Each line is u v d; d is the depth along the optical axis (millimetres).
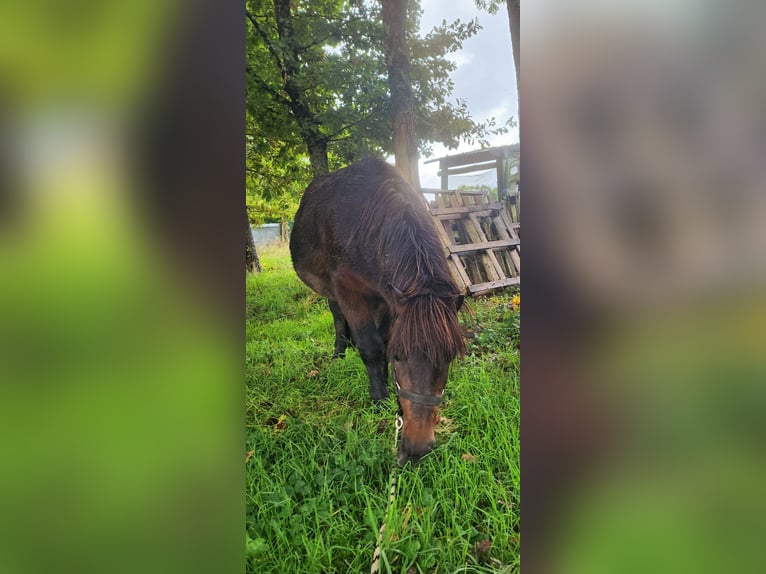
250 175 2312
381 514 1676
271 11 2111
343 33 2172
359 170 2180
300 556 1599
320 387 2422
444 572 1548
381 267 1966
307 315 2725
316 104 2232
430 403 1667
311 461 1877
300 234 2488
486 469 1831
